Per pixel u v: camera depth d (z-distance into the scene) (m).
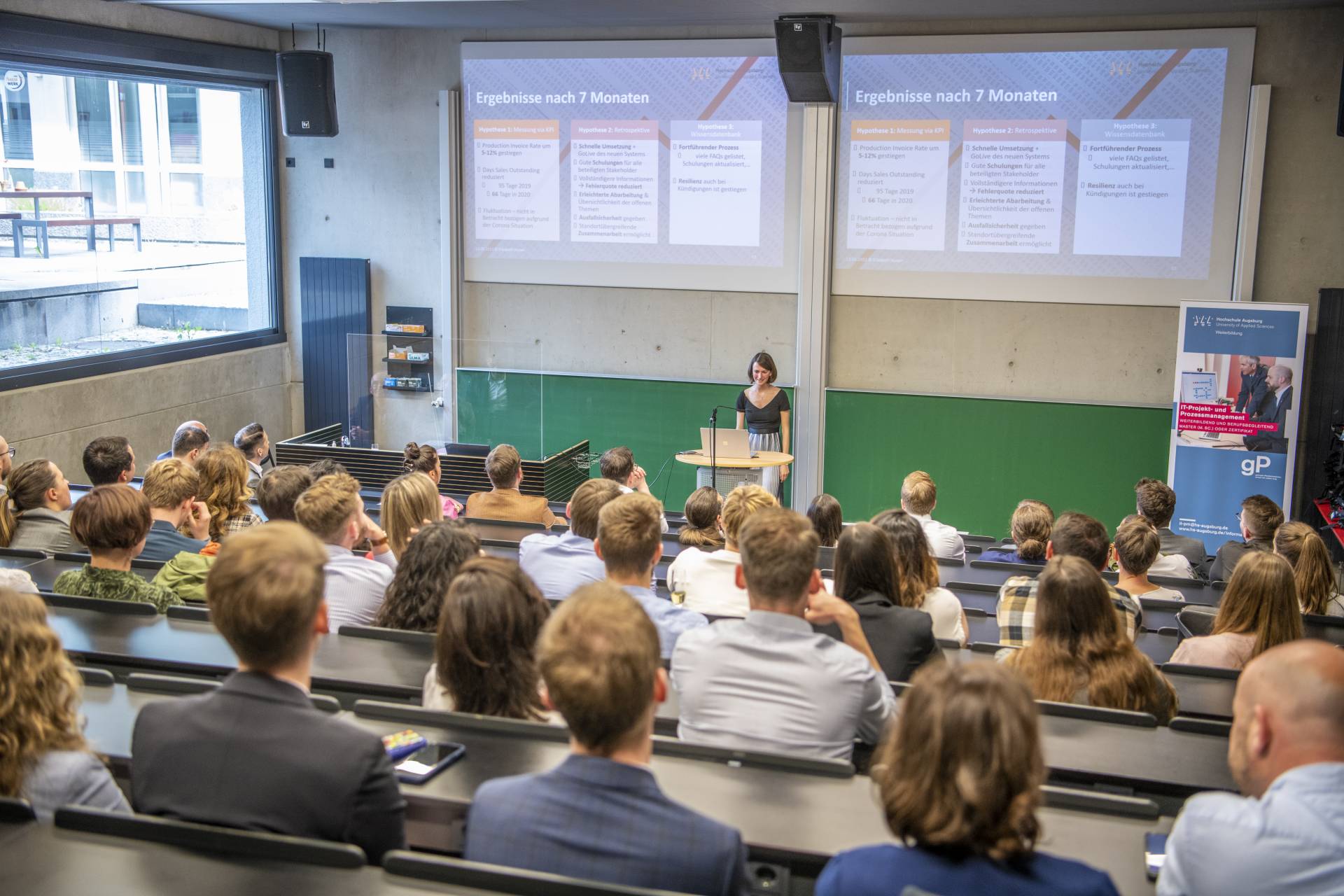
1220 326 7.51
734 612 3.63
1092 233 7.98
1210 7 7.28
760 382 7.91
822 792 1.96
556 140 8.89
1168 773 2.16
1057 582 2.62
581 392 9.07
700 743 2.08
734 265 8.71
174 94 8.69
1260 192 7.57
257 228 9.65
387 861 1.57
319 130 8.71
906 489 5.21
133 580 3.16
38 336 7.69
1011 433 8.27
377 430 8.48
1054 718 2.41
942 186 8.19
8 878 1.58
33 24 7.20
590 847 1.54
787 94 8.10
